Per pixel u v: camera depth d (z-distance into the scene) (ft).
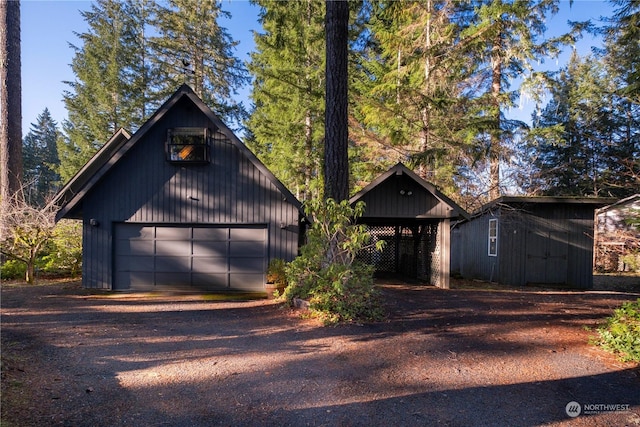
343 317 21.33
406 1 44.32
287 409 10.90
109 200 34.50
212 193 34.68
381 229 51.57
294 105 53.88
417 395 11.91
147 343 17.49
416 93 44.24
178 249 34.91
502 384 12.84
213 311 25.32
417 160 43.96
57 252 40.37
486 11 44.06
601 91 81.15
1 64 38.42
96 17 70.23
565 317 22.49
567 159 85.61
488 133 47.47
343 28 27.40
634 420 10.51
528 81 47.57
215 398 11.62
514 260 42.04
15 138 38.91
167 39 71.46
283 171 59.52
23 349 15.88
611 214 58.65
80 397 11.46
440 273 36.91
